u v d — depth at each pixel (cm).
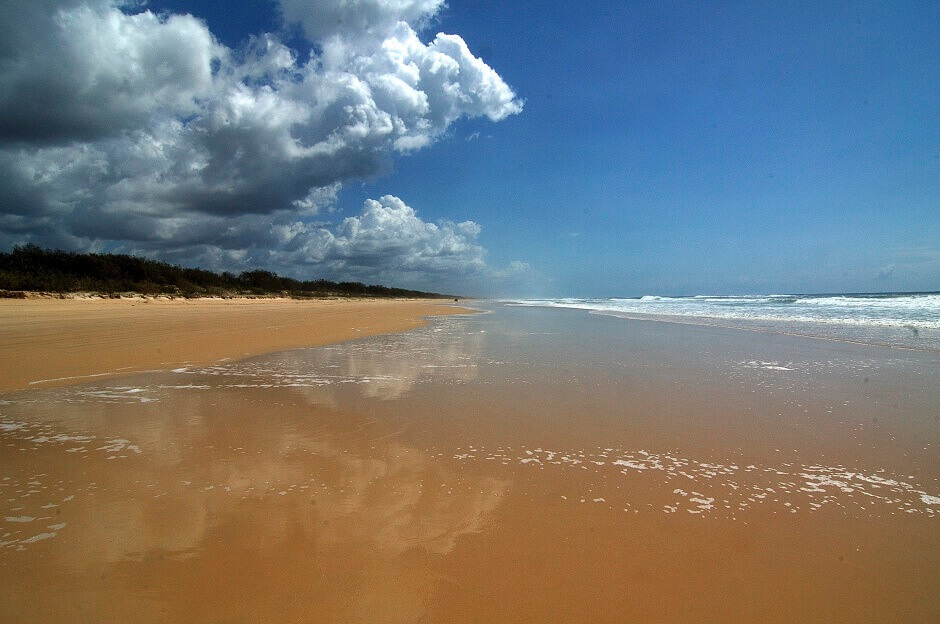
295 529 262
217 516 276
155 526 263
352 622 190
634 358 888
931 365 793
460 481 330
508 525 271
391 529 263
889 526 273
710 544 253
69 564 226
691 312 2736
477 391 607
